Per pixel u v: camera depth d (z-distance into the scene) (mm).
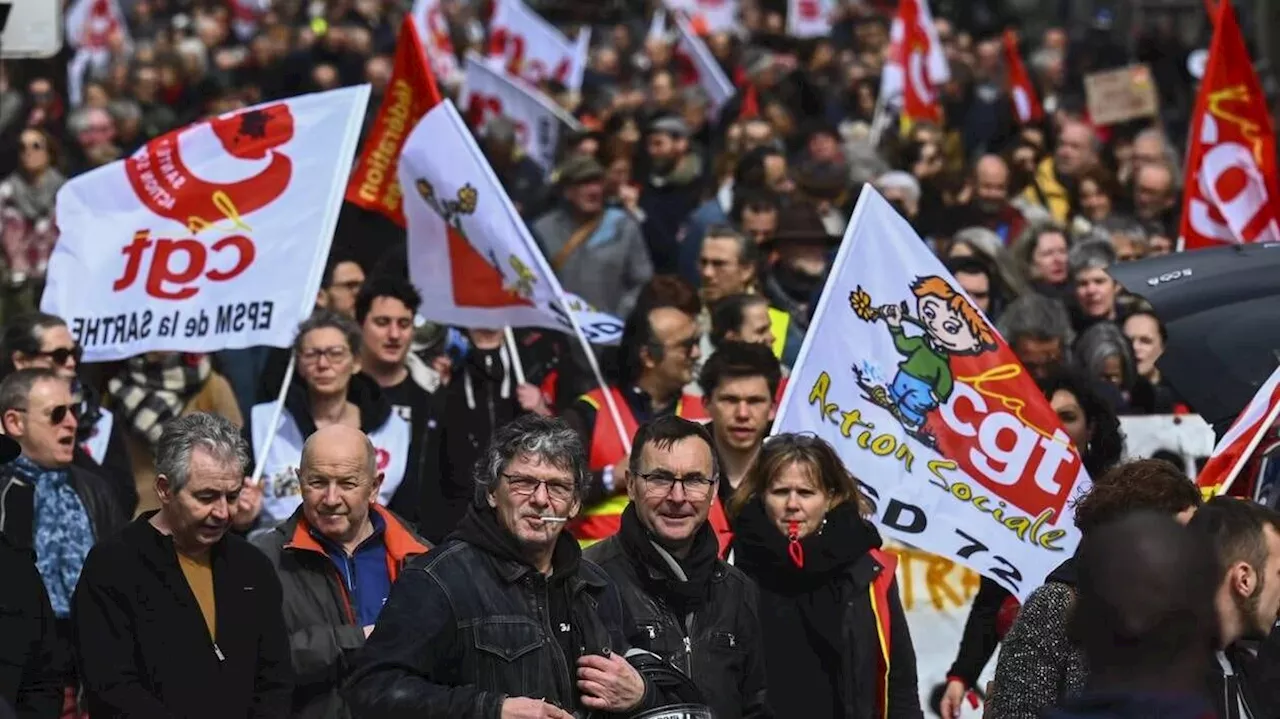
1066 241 40656
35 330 28016
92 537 25266
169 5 94312
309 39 82000
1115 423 26734
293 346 28078
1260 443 23672
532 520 18734
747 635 21016
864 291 24797
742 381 25266
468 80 56719
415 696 17953
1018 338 31094
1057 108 61469
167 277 29531
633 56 84625
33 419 24844
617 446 27125
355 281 34031
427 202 29953
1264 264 25203
